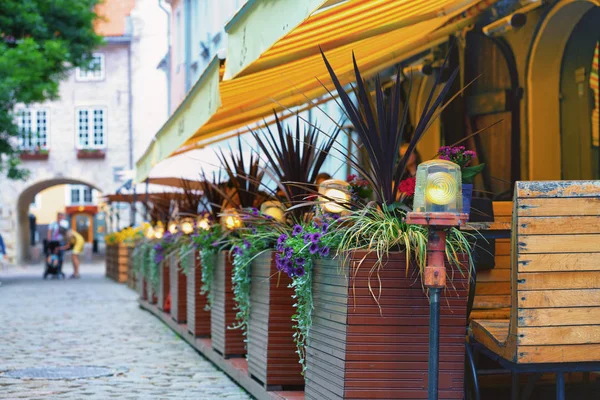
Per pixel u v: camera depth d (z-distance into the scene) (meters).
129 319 12.60
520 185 3.68
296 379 5.68
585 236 3.71
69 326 11.56
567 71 9.09
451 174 3.60
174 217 13.08
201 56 25.80
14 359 8.30
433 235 3.59
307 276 4.59
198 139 8.91
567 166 9.09
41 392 6.43
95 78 44.62
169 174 12.96
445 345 4.07
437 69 10.84
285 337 5.68
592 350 3.74
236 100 6.66
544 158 9.16
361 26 5.42
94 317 13.01
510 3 9.32
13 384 6.81
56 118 44.47
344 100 4.10
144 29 44.53
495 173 9.76
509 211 5.62
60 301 16.89
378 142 4.19
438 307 3.58
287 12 3.85
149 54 44.56
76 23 25.31
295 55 5.60
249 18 4.38
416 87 11.48
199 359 8.23
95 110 44.62
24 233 45.94
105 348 9.12
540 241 3.69
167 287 12.28
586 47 8.96
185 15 28.28
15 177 25.42
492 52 9.77
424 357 4.05
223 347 7.36
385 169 4.20
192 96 6.37
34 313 13.86
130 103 44.53
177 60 30.77
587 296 3.72
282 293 5.68
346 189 4.87
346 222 4.51
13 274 33.31
